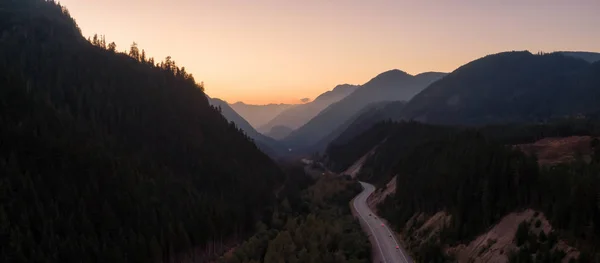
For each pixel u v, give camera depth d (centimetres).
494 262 5950
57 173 7494
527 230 5897
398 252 8244
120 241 7162
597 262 4694
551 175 6356
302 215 11225
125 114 10831
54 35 13100
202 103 15062
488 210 7031
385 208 11825
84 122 9488
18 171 6956
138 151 10162
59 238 6575
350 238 8356
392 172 15412
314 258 6969
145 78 13162
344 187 15950
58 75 10481
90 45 14138
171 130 11694
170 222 8175
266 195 12212
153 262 7300
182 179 10306
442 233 7662
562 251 5166
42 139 7750
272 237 9044
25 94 8400
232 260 7806
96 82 11006
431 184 9469
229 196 10938
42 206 6781
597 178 5609
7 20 12650
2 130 7388
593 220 5075
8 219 6300
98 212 7394
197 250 8288
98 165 8131
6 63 10069
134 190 8288
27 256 6109
